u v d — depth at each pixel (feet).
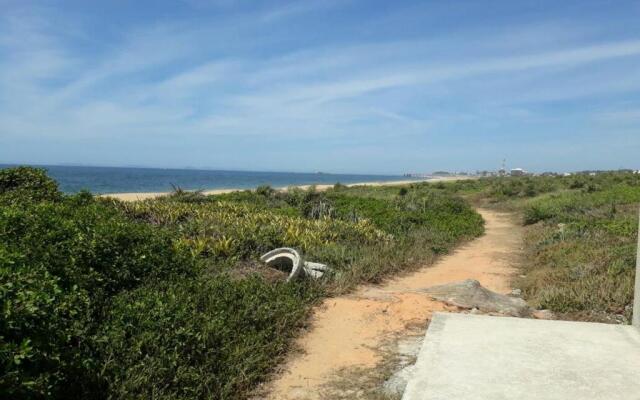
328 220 51.44
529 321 18.04
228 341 19.07
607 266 31.24
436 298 27.09
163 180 299.99
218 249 32.94
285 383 17.93
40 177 42.45
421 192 103.76
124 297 19.95
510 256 45.68
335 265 34.96
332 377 18.42
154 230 29.17
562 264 35.04
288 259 31.30
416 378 13.32
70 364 14.38
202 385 16.29
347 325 23.63
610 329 17.11
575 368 13.83
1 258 15.11
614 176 153.28
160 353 16.66
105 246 22.84
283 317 22.45
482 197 125.29
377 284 33.19
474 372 13.62
